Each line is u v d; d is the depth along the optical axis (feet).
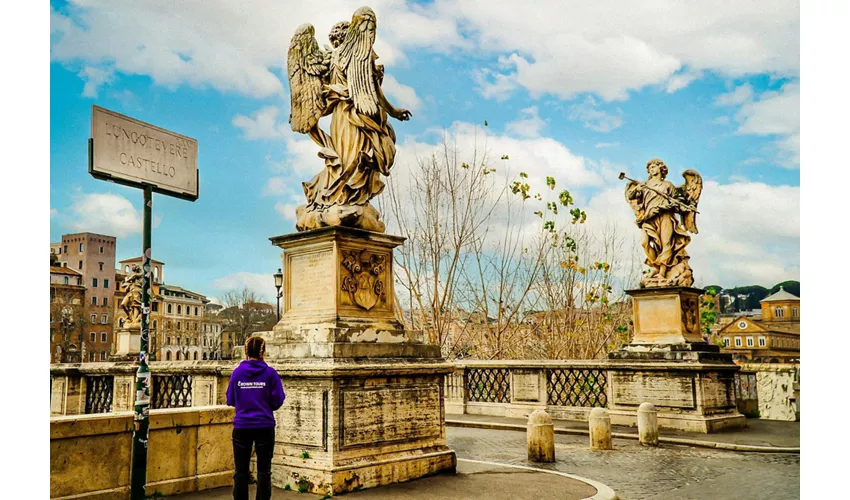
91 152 23.43
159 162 25.86
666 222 57.72
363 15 34.60
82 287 248.93
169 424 30.17
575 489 30.76
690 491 33.78
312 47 35.42
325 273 32.78
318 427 30.32
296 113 35.45
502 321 86.58
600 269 87.86
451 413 68.13
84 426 27.45
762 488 34.45
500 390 66.64
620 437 52.11
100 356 252.62
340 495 29.30
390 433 32.24
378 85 35.55
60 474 26.66
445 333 86.43
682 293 56.85
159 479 29.84
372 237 33.65
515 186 88.58
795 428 55.31
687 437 50.44
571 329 85.71
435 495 29.32
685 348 55.21
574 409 60.70
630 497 32.45
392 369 32.01
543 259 87.35
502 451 46.21
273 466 31.60
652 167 58.90
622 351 57.93
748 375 63.67
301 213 34.73
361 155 34.01
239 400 26.48
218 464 32.14
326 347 30.50
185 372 56.80
